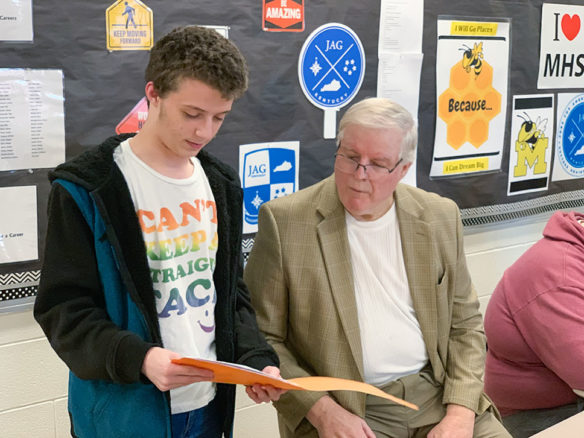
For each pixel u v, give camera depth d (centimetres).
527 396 205
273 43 227
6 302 193
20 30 183
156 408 129
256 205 234
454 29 269
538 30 296
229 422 142
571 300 188
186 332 131
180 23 208
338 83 245
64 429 214
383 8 250
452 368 178
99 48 196
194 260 132
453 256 178
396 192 177
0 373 199
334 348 166
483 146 289
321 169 247
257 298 170
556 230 201
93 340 120
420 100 266
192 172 134
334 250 168
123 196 124
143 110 207
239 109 224
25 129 188
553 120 311
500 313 206
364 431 162
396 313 172
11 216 190
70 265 122
